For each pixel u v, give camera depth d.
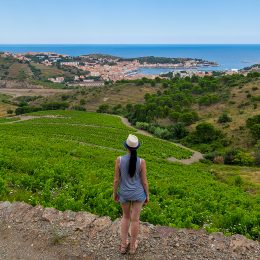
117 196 8.96
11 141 38.81
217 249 9.58
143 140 73.81
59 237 10.09
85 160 32.81
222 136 85.62
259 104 105.88
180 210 15.15
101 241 9.90
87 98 162.38
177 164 51.06
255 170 57.56
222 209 19.52
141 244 9.70
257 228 14.03
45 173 20.03
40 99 183.88
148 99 137.88
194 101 123.31
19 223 11.06
